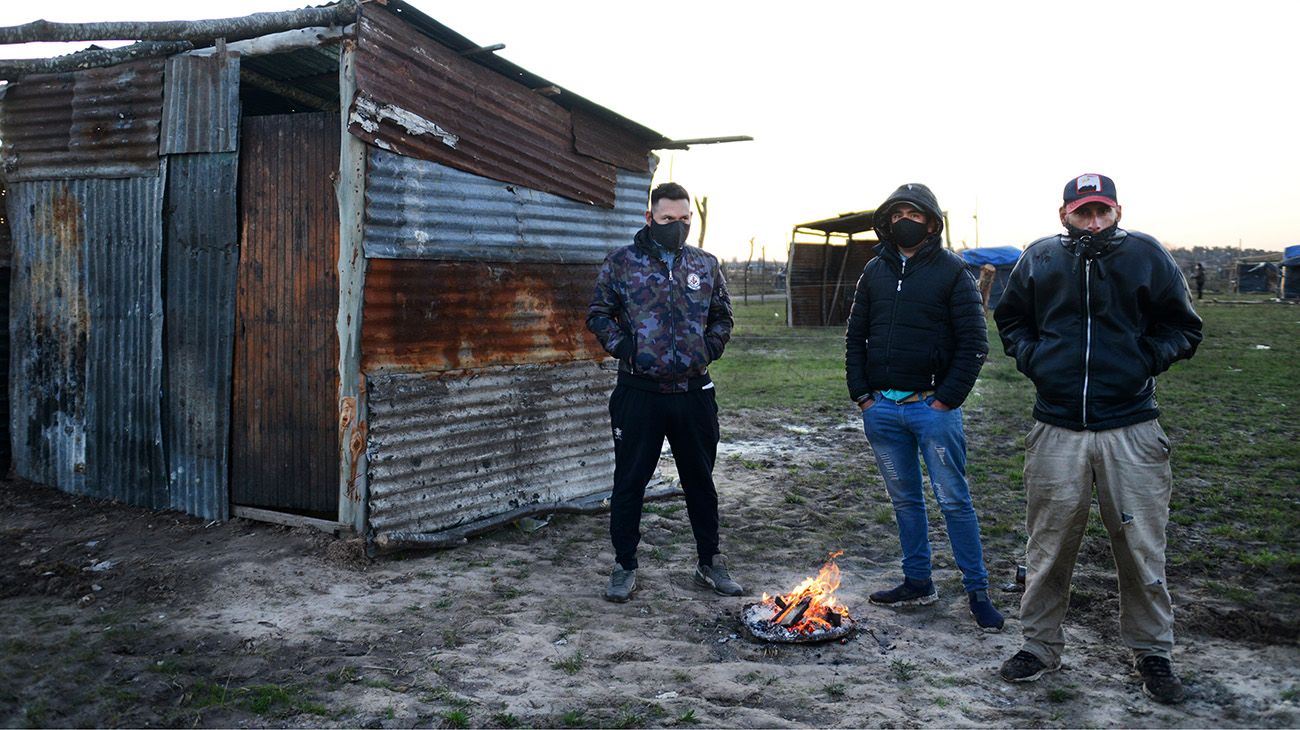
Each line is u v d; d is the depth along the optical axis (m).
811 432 9.62
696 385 4.49
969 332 4.06
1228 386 12.49
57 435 6.06
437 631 3.96
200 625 3.95
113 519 5.51
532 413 5.90
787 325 27.52
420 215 5.12
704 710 3.24
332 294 5.12
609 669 3.61
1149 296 3.27
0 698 3.22
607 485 6.53
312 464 5.23
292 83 6.27
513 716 3.17
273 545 5.02
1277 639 3.91
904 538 4.42
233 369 5.42
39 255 6.07
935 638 4.00
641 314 4.42
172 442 5.60
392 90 4.88
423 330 5.19
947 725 3.15
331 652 3.71
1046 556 3.48
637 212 6.95
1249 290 46.53
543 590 4.57
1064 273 3.37
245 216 5.35
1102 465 3.33
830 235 28.27
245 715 3.16
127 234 5.68
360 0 4.64
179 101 5.43
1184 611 4.18
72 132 5.82
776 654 3.81
